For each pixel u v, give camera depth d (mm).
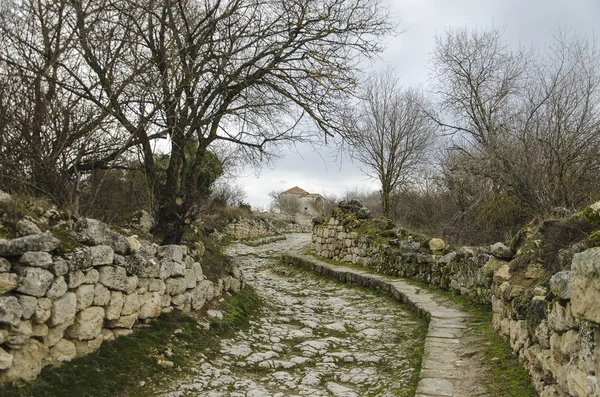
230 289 9781
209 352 6816
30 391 4246
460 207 17328
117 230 6996
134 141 7355
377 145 21672
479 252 9992
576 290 3311
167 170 8219
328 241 19562
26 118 5656
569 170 11875
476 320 8414
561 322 3932
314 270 17141
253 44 8281
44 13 6191
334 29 8508
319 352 7410
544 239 6438
